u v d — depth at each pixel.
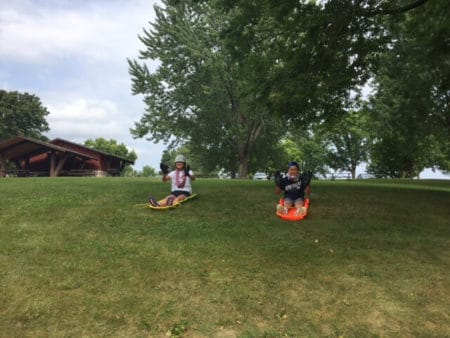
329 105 12.49
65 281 5.05
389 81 22.27
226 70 29.42
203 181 14.76
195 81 31.58
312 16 9.73
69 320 4.30
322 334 4.25
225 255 5.96
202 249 6.17
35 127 69.94
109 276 5.23
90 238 6.57
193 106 32.56
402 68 21.03
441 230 7.52
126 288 4.95
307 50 10.04
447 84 15.96
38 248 6.05
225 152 37.38
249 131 34.16
